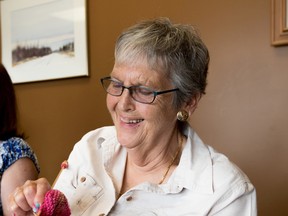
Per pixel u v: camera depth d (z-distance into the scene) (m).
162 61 0.87
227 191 0.86
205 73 0.96
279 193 1.44
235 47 1.55
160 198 0.91
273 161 1.46
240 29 1.53
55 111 2.14
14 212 0.83
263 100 1.48
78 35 2.00
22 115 2.27
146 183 0.91
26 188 0.83
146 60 0.87
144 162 0.98
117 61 0.91
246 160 1.52
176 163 0.99
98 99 1.96
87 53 1.97
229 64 1.56
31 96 2.24
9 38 2.32
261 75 1.48
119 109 0.91
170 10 1.72
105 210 0.94
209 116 1.61
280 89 1.44
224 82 1.57
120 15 1.87
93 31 1.96
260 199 1.49
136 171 1.01
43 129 2.19
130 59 0.88
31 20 2.21
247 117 1.52
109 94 0.93
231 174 0.89
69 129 2.08
